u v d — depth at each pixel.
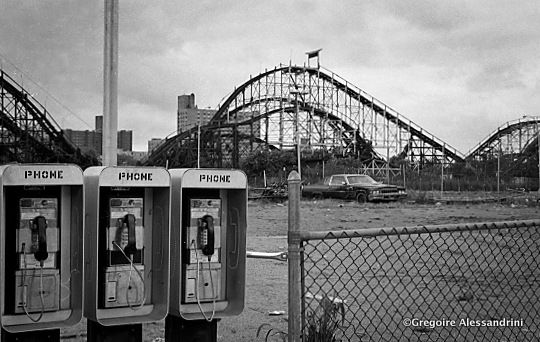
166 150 74.00
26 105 56.00
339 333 6.66
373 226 20.88
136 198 5.64
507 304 8.22
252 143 75.38
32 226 5.22
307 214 26.33
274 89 75.62
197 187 5.69
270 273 10.57
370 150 76.75
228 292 6.12
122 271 5.61
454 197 43.62
